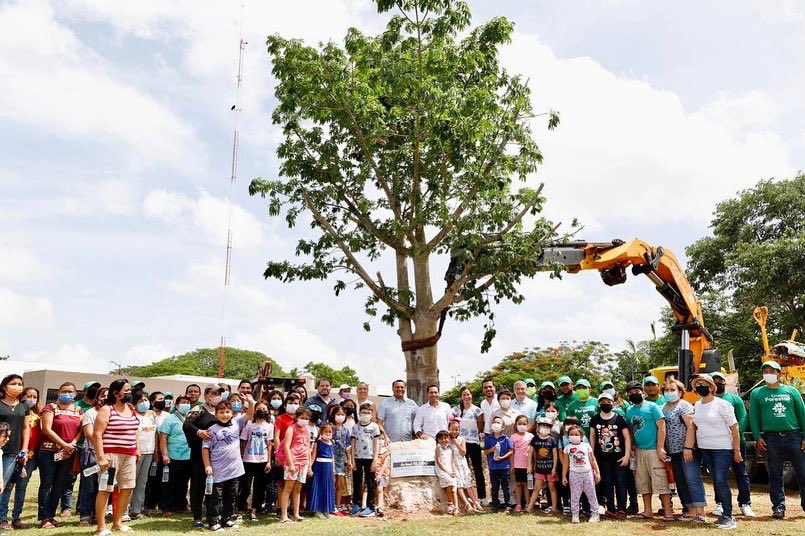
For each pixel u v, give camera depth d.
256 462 9.15
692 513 8.45
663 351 29.48
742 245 27.08
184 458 9.61
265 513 9.65
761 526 7.94
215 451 8.30
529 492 9.71
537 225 13.25
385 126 13.95
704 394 8.48
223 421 8.45
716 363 13.76
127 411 8.09
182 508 9.63
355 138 14.18
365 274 14.08
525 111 13.95
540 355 31.00
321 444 9.55
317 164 14.25
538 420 9.43
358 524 8.74
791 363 13.37
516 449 9.63
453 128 12.55
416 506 9.67
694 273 30.11
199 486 8.54
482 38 13.49
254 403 9.89
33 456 8.88
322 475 9.45
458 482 9.66
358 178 13.84
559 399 10.29
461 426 10.58
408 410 10.86
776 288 25.72
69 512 9.52
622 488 8.84
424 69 13.19
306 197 14.16
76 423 8.67
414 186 13.73
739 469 8.87
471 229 13.18
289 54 13.20
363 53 13.43
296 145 14.38
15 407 8.20
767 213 28.09
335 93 13.41
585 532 7.79
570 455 8.70
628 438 8.88
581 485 8.59
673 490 10.79
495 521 8.58
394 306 13.81
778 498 8.56
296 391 10.02
